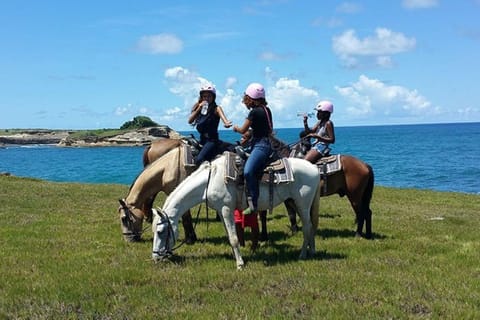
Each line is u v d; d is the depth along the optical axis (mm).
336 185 10711
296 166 8828
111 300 6793
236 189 8398
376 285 7398
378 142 122688
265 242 10547
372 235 11391
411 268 8469
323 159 10711
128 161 71688
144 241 10492
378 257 9227
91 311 6410
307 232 9016
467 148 89250
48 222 12766
